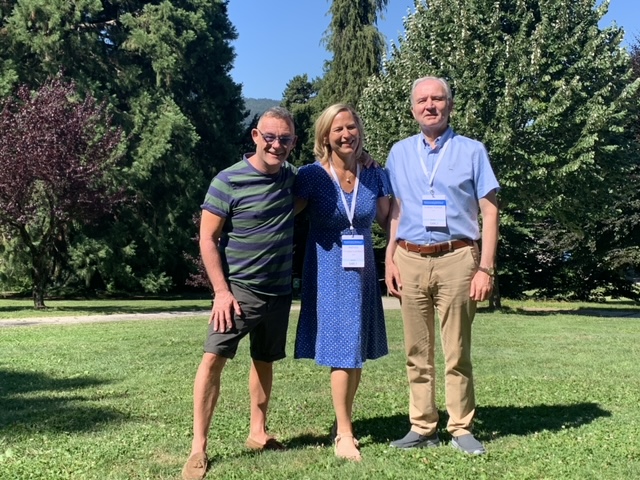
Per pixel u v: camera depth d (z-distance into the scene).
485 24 18.38
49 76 23.67
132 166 26.19
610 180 18.78
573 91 17.19
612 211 19.52
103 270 27.25
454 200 3.94
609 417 4.79
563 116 17.39
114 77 28.05
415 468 3.58
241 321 3.72
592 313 18.97
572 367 7.33
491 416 4.83
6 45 25.56
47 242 19.42
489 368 7.20
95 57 27.70
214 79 32.19
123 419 4.76
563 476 3.45
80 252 26.62
